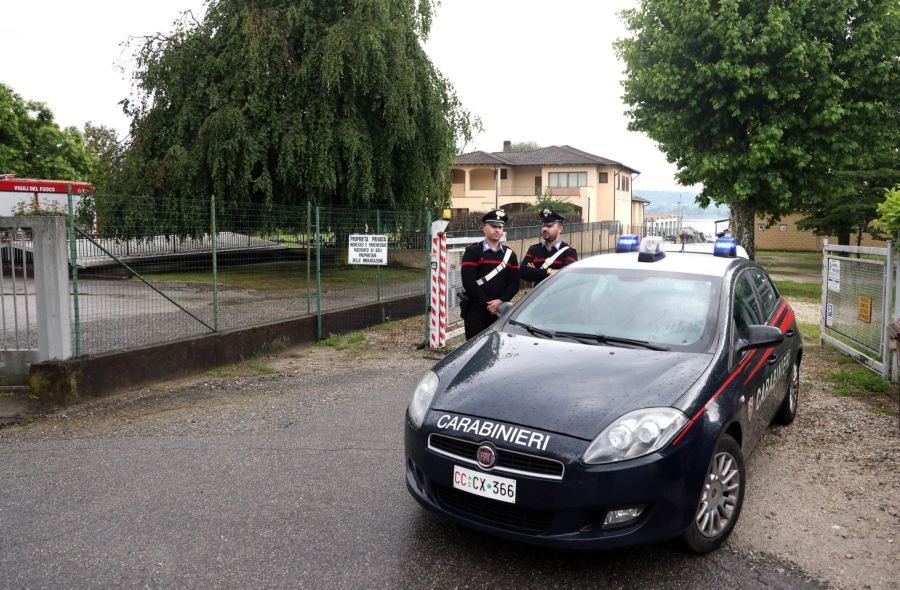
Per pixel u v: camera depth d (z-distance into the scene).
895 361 6.68
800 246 46.25
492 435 3.11
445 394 3.48
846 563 3.31
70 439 5.17
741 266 4.85
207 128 15.88
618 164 51.28
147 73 16.98
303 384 7.07
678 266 4.60
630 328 4.04
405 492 4.11
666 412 3.13
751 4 16.97
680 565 3.27
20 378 6.18
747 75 16.39
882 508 3.96
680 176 20.27
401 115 16.94
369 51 16.34
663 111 18.98
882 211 6.71
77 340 6.35
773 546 3.49
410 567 3.22
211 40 17.33
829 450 4.98
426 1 18.44
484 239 6.51
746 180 17.70
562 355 3.73
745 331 4.20
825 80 16.44
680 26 17.58
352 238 10.09
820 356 8.57
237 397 6.50
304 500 3.98
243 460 4.67
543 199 47.78
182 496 4.04
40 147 37.84
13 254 6.12
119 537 3.50
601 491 2.94
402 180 18.80
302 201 17.41
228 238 8.41
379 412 5.94
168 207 7.84
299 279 9.75
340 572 3.16
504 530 3.10
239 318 8.86
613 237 37.16
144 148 17.12
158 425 5.54
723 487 3.43
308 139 16.48
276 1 17.22
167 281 8.12
